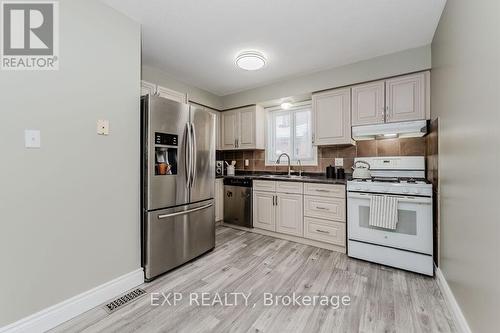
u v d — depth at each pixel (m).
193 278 2.01
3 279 1.22
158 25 2.00
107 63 1.70
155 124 1.97
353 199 2.40
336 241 2.59
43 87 1.37
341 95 2.83
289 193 2.96
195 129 2.39
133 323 1.44
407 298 1.69
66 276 1.47
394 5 1.74
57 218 1.43
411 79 2.38
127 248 1.84
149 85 2.71
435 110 2.09
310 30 2.09
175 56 2.60
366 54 2.53
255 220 3.31
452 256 1.58
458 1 1.43
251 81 3.38
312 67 2.87
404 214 2.12
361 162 2.84
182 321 1.46
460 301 1.40
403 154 2.68
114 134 1.75
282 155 3.81
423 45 2.31
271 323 1.43
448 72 1.67
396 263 2.15
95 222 1.62
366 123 2.64
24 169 1.29
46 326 1.36
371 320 1.45
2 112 1.22
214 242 2.68
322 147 3.37
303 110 3.69
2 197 1.22
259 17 1.89
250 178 3.35
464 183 1.35
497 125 0.95
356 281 1.94
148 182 1.93
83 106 1.56
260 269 2.17
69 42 1.49
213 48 2.42
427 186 2.01
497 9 0.95
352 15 1.87
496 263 0.96
